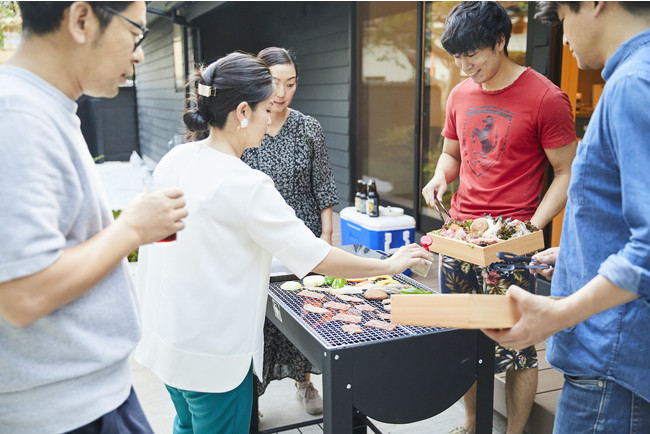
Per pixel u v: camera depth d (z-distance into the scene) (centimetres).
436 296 127
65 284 94
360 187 462
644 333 122
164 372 169
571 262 133
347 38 716
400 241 423
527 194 228
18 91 95
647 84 111
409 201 627
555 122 216
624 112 113
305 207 260
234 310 164
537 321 119
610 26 122
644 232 109
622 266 111
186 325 163
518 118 220
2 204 89
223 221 159
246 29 1006
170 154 175
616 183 122
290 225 160
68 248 101
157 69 1310
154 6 1039
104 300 109
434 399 179
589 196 125
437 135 568
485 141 231
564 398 141
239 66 163
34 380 102
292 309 197
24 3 98
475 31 208
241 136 168
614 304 114
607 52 125
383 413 172
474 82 230
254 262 166
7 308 92
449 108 254
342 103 744
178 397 184
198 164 165
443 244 222
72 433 108
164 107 1270
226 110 164
